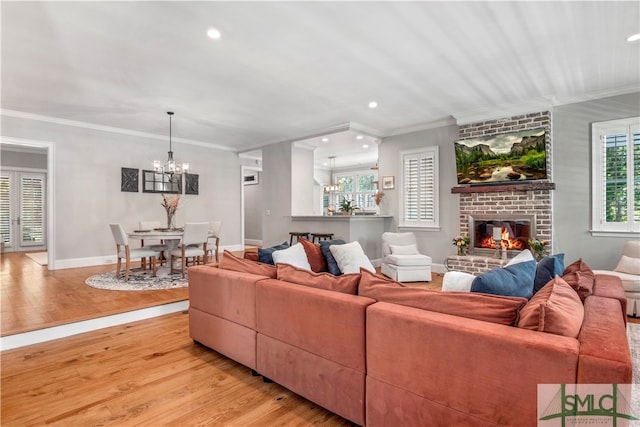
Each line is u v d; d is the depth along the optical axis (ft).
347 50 10.65
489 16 8.81
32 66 11.63
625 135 14.01
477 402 4.35
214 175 25.90
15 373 7.71
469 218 17.62
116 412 6.21
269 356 7.14
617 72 12.46
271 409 6.37
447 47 10.50
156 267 18.83
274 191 24.32
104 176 20.36
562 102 15.29
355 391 5.67
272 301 7.06
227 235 26.84
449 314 5.01
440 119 18.83
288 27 9.28
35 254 25.54
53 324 9.84
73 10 8.36
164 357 8.61
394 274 16.96
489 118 16.90
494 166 16.57
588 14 8.71
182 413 6.20
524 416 4.00
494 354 4.22
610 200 14.35
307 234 21.62
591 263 14.70
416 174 20.35
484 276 5.41
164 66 11.73
